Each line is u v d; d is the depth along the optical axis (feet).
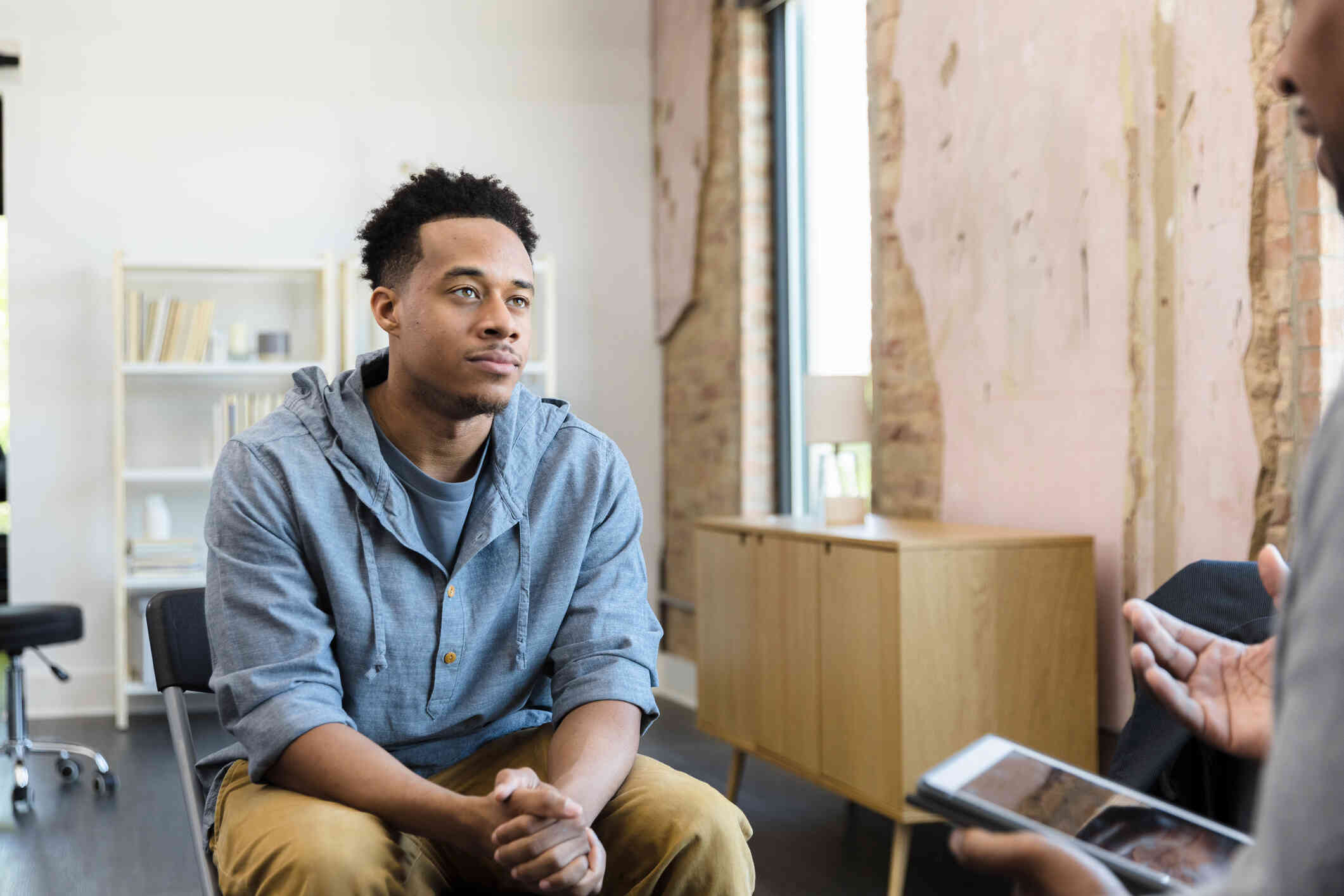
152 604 5.11
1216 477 8.05
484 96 18.39
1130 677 8.82
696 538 12.07
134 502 17.21
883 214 12.17
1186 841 2.72
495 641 5.10
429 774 5.09
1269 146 7.57
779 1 15.01
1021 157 9.99
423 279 4.77
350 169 17.93
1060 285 9.54
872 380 12.46
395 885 4.10
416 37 18.19
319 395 5.18
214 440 16.66
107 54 17.25
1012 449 10.21
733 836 4.45
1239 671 3.14
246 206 17.61
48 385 16.97
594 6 18.70
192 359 16.61
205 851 4.65
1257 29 7.63
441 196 4.91
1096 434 9.17
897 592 8.40
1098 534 9.17
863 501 10.66
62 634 12.46
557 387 18.56
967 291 10.79
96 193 17.16
